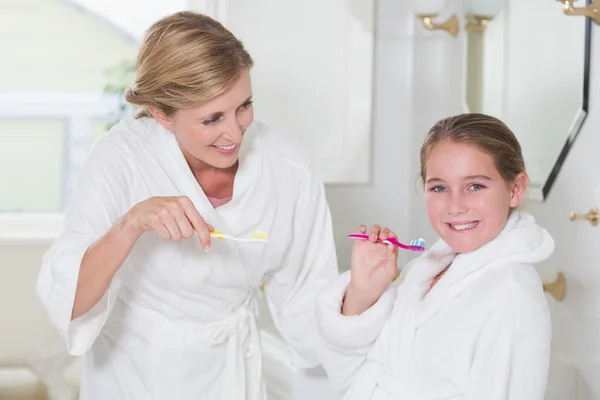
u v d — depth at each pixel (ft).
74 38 12.26
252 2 9.83
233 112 4.54
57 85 12.33
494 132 3.84
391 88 10.25
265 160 5.18
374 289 4.12
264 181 5.16
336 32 9.97
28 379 10.06
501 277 3.74
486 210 3.79
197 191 5.02
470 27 8.57
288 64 9.96
